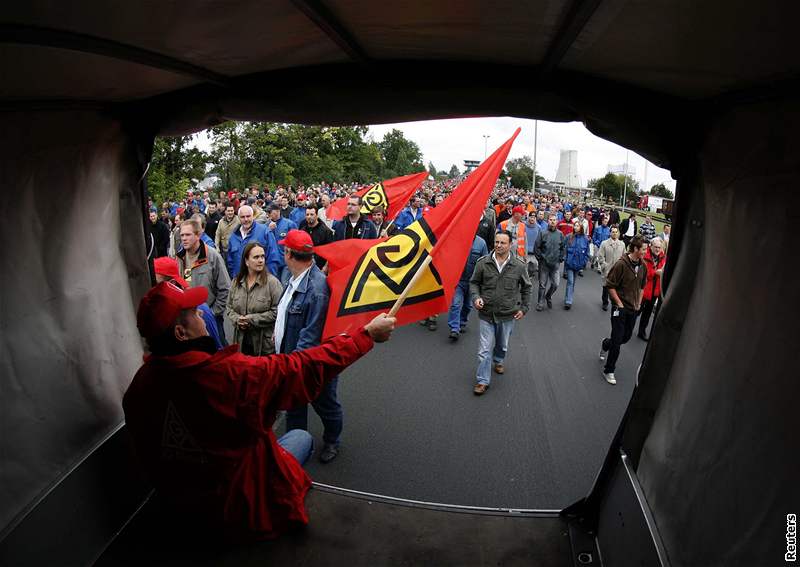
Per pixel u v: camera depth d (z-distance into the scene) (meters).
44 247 2.10
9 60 1.56
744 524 1.39
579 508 2.74
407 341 7.30
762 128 1.57
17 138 1.96
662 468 2.04
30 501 1.91
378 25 1.67
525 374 6.17
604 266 9.63
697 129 2.04
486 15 1.51
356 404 5.22
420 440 4.52
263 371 1.96
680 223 2.21
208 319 3.52
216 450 1.99
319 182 32.69
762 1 1.03
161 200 17.28
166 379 1.92
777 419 1.32
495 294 5.53
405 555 2.42
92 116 2.34
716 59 1.44
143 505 2.56
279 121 2.44
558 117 2.21
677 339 2.21
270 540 2.36
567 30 1.48
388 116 2.31
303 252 3.68
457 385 5.77
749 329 1.56
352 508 2.71
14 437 1.89
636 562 2.05
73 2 1.26
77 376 2.26
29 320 2.01
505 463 4.17
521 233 9.60
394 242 2.83
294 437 2.82
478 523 2.67
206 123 2.54
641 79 1.92
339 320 2.87
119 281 2.61
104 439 2.37
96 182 2.41
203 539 2.34
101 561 2.20
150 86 2.24
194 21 1.50
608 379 5.97
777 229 1.45
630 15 1.26
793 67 1.30
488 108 2.21
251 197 16.86
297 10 1.46
